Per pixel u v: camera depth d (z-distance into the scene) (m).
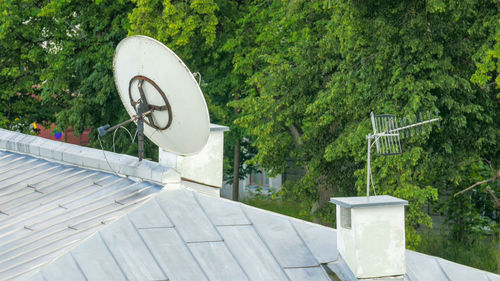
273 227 22.67
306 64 48.88
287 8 49.56
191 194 23.08
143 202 22.42
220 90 59.41
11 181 29.81
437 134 43.66
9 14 61.88
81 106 62.44
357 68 44.72
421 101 41.12
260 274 20.69
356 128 43.66
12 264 20.72
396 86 40.97
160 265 20.08
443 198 59.59
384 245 20.70
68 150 30.45
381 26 41.16
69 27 63.84
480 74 39.06
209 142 27.08
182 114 22.44
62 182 28.34
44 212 25.39
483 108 44.12
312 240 22.45
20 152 33.16
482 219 56.12
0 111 71.38
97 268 19.48
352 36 42.97
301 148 50.41
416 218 42.91
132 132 63.84
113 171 27.28
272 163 52.22
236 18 58.75
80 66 63.16
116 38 61.53
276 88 49.94
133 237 20.91
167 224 21.70
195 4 52.03
